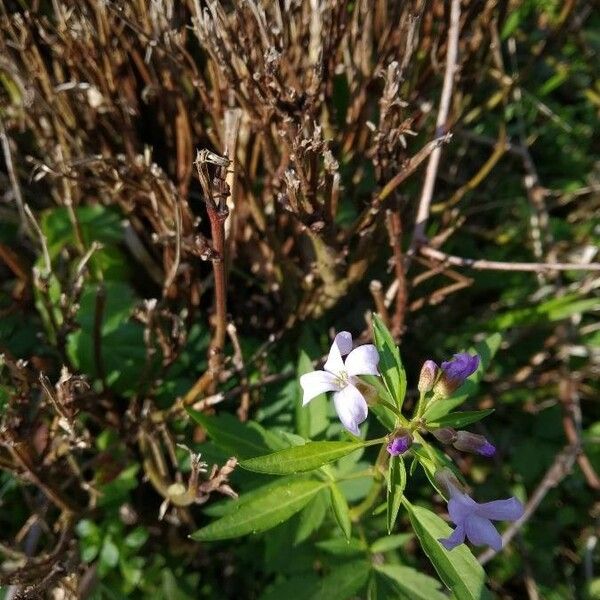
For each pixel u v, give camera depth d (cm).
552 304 23
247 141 19
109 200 22
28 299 20
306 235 20
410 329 24
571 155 29
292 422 20
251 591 21
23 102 21
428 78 21
